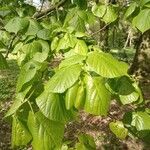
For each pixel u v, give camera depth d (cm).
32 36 167
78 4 220
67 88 107
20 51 169
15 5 256
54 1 240
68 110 112
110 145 727
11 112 122
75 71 108
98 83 109
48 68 131
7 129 809
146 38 1181
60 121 110
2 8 198
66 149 147
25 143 120
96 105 107
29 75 122
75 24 192
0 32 186
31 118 116
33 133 115
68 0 236
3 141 774
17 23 166
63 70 109
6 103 1031
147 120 140
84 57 112
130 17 178
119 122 147
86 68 110
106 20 198
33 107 124
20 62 162
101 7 200
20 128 120
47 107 110
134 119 141
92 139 149
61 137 116
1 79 1366
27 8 255
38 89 124
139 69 1190
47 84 108
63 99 111
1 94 1137
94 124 789
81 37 148
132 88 122
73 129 770
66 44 142
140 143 707
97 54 112
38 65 127
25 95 122
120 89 121
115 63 109
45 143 114
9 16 199
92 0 247
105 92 108
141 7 153
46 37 160
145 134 139
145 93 1012
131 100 121
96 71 107
